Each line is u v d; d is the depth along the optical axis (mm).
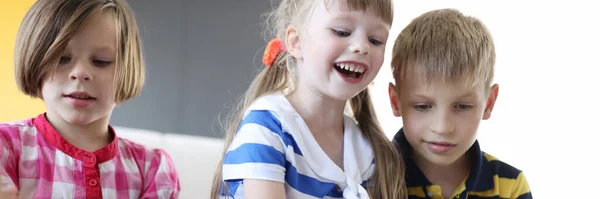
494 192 917
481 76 834
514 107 1653
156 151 969
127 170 920
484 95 855
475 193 914
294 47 823
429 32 853
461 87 819
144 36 2102
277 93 857
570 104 1602
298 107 830
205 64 2125
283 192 777
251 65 2062
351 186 815
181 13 2146
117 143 924
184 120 2131
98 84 835
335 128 858
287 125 801
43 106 1893
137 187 924
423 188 903
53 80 824
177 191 954
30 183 847
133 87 899
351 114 918
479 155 905
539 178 1620
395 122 1665
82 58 825
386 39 794
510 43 1641
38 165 855
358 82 781
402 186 885
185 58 2143
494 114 1671
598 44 1566
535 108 1634
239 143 794
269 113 810
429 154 861
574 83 1596
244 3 2084
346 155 845
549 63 1615
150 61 2111
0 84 1856
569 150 1604
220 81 2100
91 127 885
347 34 771
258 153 773
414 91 838
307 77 798
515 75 1645
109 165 900
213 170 1042
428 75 823
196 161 1048
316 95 813
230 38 2100
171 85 2137
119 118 2080
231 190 807
